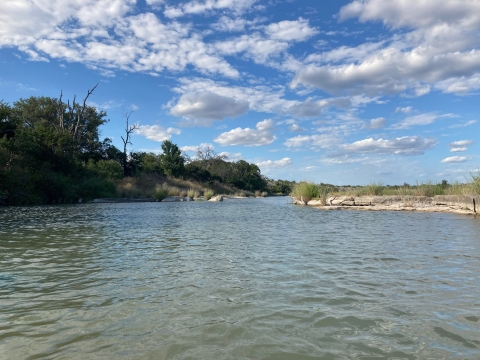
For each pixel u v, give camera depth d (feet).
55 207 78.89
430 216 55.01
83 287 16.42
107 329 11.62
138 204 98.78
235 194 205.77
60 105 139.74
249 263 21.45
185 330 11.53
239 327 11.76
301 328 11.70
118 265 20.98
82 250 25.98
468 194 62.08
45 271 19.53
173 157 186.91
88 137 162.91
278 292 15.60
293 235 34.42
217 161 246.88
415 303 14.11
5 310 13.42
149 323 12.12
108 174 132.16
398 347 10.34
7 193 83.82
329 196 94.53
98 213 62.44
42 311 13.32
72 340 10.81
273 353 9.96
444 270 19.54
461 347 10.32
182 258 23.02
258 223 46.65
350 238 32.07
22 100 152.66
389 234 34.58
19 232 35.96
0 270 19.76
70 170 110.32
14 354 9.90
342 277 18.10
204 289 16.06
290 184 307.37
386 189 90.02
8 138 96.12
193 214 62.69
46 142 100.68
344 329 11.62
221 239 31.73
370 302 14.25
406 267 20.29
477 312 13.10
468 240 30.25
